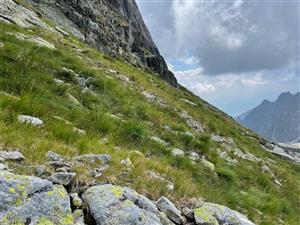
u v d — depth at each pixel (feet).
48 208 17.90
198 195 30.53
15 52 50.80
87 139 30.91
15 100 33.30
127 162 28.71
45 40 81.15
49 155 24.68
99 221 19.11
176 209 24.80
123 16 453.99
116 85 61.16
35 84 41.88
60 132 30.22
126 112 51.65
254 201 39.78
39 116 33.65
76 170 23.34
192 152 48.16
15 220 16.28
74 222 18.67
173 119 65.51
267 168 70.69
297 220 44.80
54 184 20.75
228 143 77.66
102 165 26.43
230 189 39.40
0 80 39.42
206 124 82.94
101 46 212.43
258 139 170.81
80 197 21.30
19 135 26.21
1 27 69.62
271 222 36.04
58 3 205.16
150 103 68.85
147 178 27.63
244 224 25.58
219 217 25.50
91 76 61.00
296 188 70.28
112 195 20.90
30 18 102.58
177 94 127.65
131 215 19.76
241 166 55.98
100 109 43.09
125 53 278.46
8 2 102.94
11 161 21.97
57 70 53.31
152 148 40.01
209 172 42.11
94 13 271.90
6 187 17.34
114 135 37.14
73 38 125.18
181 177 32.09
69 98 43.98
